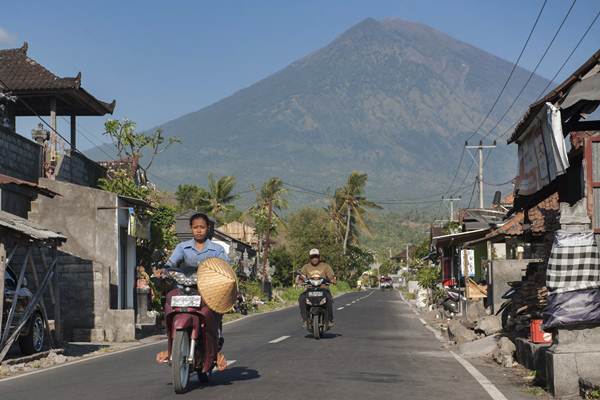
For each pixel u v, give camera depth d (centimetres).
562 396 949
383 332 2128
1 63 2666
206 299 909
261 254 7662
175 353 891
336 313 3378
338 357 1344
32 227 1466
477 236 3191
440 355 1458
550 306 988
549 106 1105
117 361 1362
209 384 983
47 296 2016
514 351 1379
